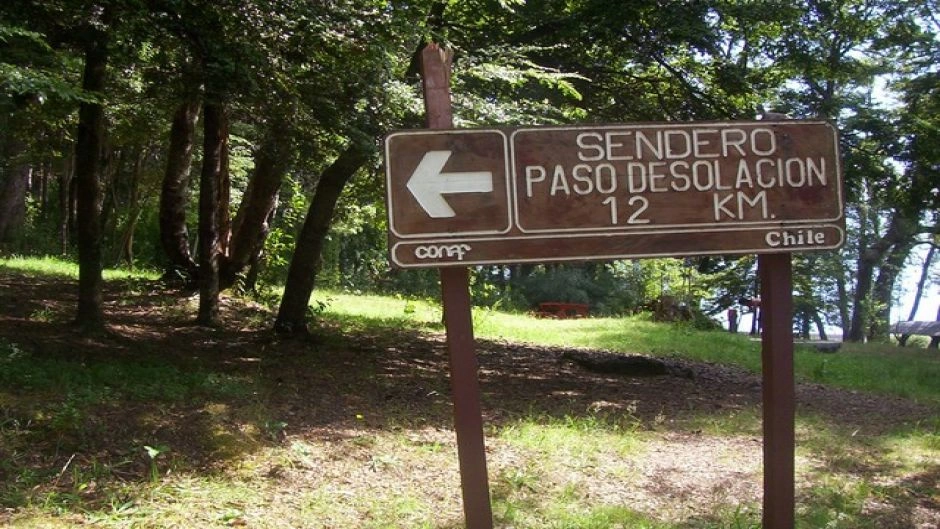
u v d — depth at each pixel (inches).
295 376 376.8
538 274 1370.6
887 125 517.0
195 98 368.8
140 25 324.5
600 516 220.5
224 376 335.0
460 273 159.8
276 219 915.4
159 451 227.6
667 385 461.4
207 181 491.8
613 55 508.1
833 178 170.9
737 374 542.6
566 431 311.9
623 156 164.6
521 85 426.0
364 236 1149.7
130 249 802.8
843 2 513.0
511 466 264.7
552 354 566.6
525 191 160.9
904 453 316.2
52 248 844.0
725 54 505.0
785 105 531.8
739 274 1244.5
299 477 238.2
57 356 327.3
